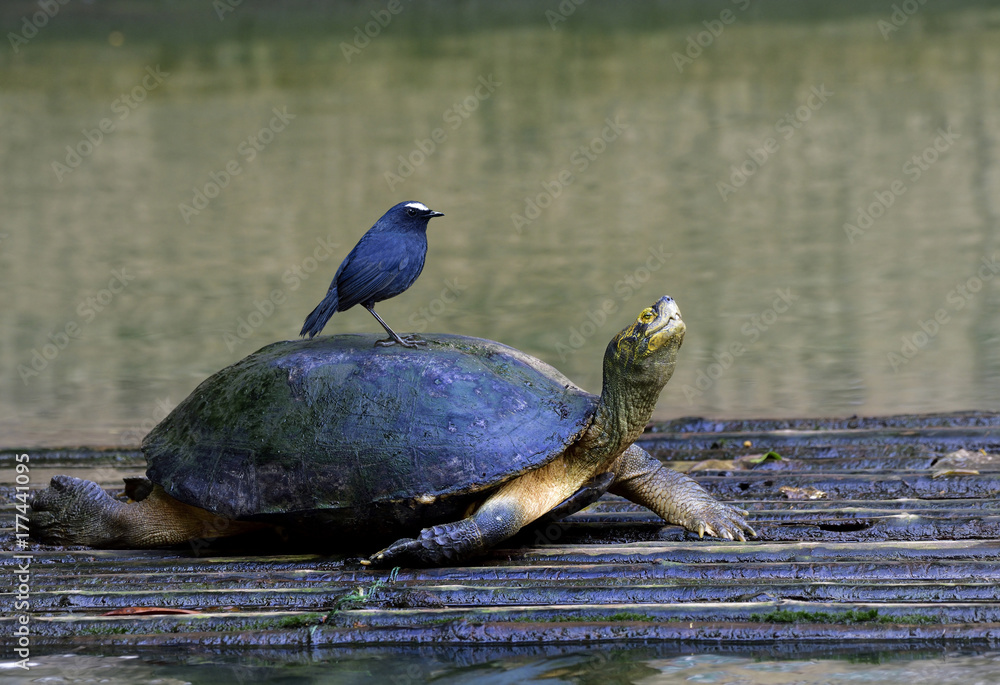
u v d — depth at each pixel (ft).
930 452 37.14
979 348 50.67
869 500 32.22
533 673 22.79
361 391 28.04
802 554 27.68
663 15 203.31
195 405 30.30
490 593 26.03
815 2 209.05
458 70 160.35
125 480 33.04
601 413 27.99
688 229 81.35
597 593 25.89
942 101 121.39
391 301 64.23
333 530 28.25
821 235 77.77
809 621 24.21
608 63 160.45
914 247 72.54
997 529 29.58
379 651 24.30
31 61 176.24
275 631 24.97
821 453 37.81
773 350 52.26
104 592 27.07
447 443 27.09
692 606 24.82
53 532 31.30
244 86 153.99
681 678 22.17
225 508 27.86
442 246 79.15
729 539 29.30
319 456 27.45
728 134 113.80
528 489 28.07
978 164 95.81
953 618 23.99
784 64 151.12
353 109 135.13
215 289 69.05
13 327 61.62
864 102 123.44
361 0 228.43
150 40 194.80
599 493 28.78
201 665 23.72
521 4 226.38
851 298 61.52
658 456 38.78
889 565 26.45
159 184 104.17
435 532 26.81
